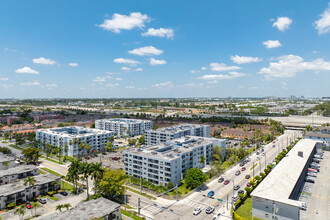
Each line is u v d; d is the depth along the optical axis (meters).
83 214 75.12
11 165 135.50
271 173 103.44
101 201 85.31
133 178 117.44
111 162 156.38
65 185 116.31
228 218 81.06
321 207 90.81
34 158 150.88
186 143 155.75
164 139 190.75
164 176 112.19
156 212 86.31
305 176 126.69
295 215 73.44
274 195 80.69
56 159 165.25
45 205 94.19
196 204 92.81
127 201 96.50
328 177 125.25
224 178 123.00
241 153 159.88
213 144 159.50
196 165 136.38
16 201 95.12
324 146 198.12
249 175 125.00
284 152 162.38
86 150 183.88
